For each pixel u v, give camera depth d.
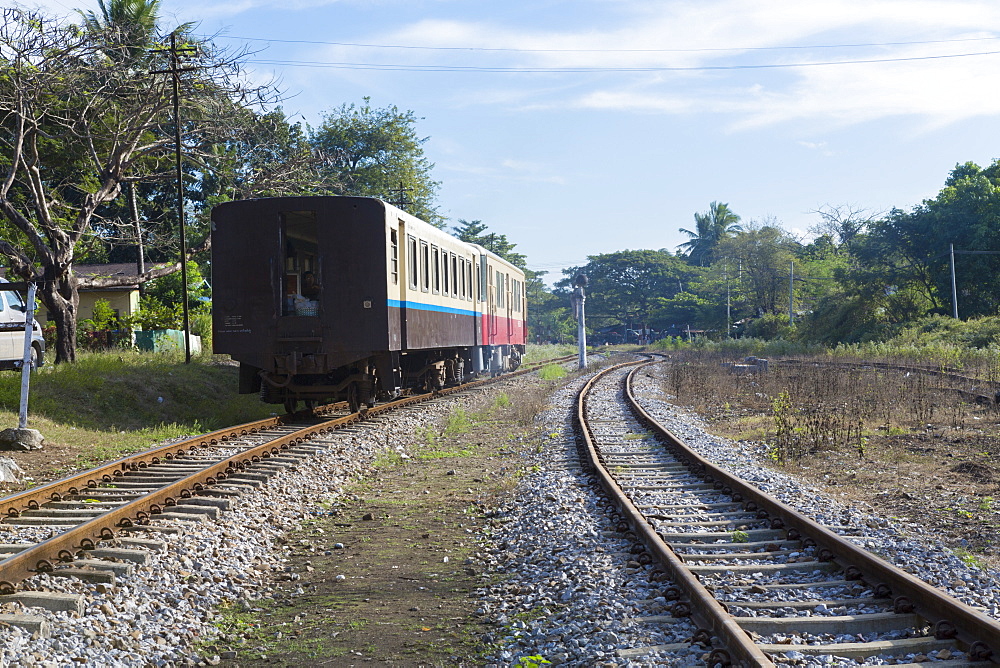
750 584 5.78
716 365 34.72
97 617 5.48
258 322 15.15
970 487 9.25
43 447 12.20
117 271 35.50
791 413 16.62
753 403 19.39
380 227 15.08
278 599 6.36
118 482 9.72
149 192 39.44
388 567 7.11
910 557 6.41
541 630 5.29
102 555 6.68
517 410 18.67
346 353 15.05
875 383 20.77
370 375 16.28
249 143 26.31
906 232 51.19
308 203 15.06
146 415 16.03
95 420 14.77
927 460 10.98
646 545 6.78
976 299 48.72
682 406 19.61
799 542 6.80
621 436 13.80
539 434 14.49
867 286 51.50
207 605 6.07
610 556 6.65
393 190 46.59
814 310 58.66
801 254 84.44
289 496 9.45
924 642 4.56
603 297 109.00
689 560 6.44
